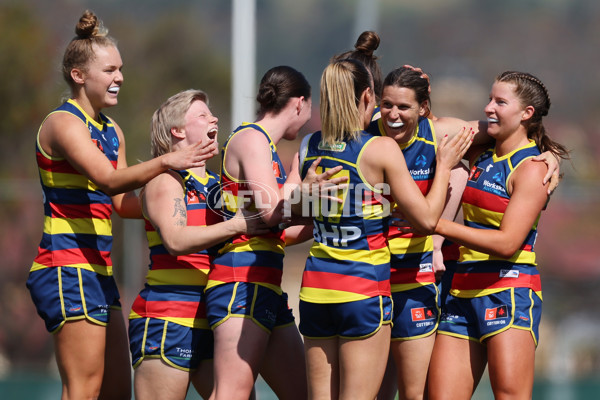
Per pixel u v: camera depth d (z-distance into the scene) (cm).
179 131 1722
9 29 7844
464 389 1689
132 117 8475
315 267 1603
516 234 1611
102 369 1772
